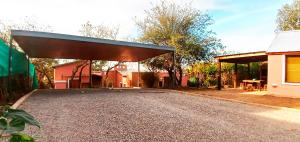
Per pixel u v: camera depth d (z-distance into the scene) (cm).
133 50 1769
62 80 3128
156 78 2608
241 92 1596
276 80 1414
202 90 1784
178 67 2383
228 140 543
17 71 1319
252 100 1195
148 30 2442
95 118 715
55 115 741
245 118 782
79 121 673
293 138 569
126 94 1381
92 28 3069
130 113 802
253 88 1867
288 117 811
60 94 1347
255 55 1584
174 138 546
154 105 986
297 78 1365
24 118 141
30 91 1535
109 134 561
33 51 1773
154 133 580
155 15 2434
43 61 2809
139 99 1157
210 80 2472
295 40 1439
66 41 1412
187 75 2772
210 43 2384
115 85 3572
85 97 1193
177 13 2400
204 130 620
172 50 1766
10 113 141
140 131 593
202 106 998
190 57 2317
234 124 695
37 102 991
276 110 945
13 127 133
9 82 1061
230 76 2405
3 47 977
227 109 942
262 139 556
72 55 2116
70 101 1038
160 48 1705
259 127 666
